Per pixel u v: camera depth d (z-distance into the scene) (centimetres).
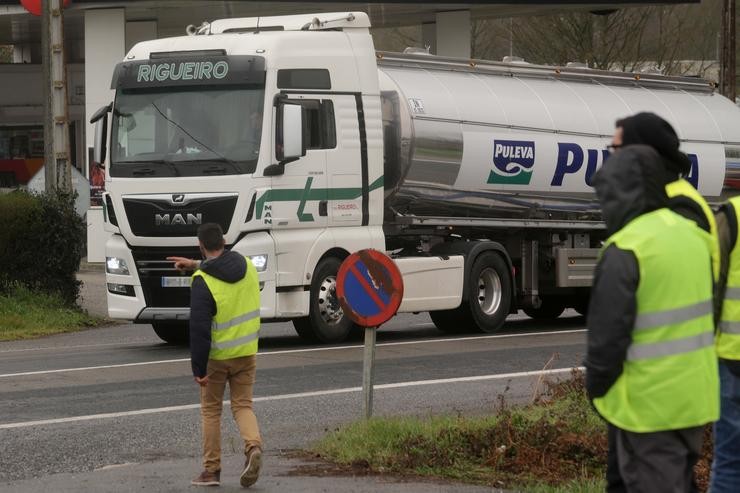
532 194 4812
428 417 2511
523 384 3200
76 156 9688
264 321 4078
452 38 7844
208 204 3919
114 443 2459
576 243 5100
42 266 5197
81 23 8412
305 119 3972
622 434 1331
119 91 4100
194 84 3991
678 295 1293
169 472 2156
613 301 1280
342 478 2077
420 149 4375
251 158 3897
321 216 4038
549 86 4994
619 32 9969
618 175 1324
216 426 2050
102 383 3262
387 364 3609
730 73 7575
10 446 2428
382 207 4238
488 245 4628
